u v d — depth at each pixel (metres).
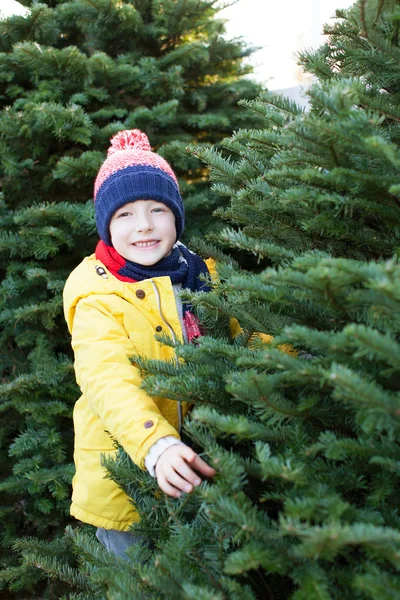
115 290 1.28
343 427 0.82
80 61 1.99
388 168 0.83
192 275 1.38
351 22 0.97
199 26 2.35
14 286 1.91
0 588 1.77
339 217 0.92
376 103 0.85
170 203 1.39
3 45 2.21
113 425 1.04
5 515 1.89
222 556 0.74
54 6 2.34
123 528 1.29
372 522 0.66
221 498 0.69
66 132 1.90
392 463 0.66
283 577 0.81
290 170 0.85
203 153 1.12
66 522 1.90
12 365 2.06
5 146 1.97
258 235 1.11
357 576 0.59
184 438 1.17
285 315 0.90
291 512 0.62
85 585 1.11
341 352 0.72
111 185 1.36
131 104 2.23
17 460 1.94
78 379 1.20
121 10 2.09
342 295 0.71
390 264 0.60
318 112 0.89
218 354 0.91
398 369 0.66
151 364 1.02
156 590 0.77
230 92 2.41
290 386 0.85
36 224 1.91
